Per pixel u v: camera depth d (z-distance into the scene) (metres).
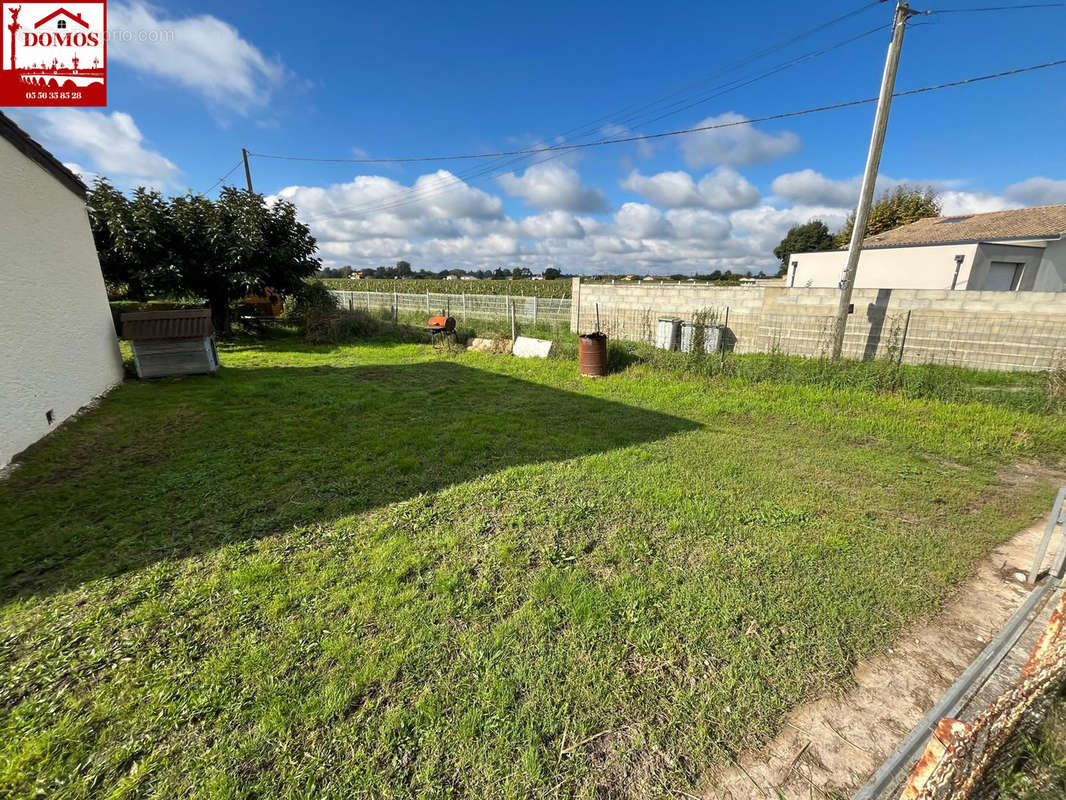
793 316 9.38
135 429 4.96
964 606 2.40
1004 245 12.59
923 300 8.05
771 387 7.02
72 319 5.59
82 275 6.01
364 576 2.54
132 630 2.11
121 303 10.30
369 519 3.18
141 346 7.35
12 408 4.11
